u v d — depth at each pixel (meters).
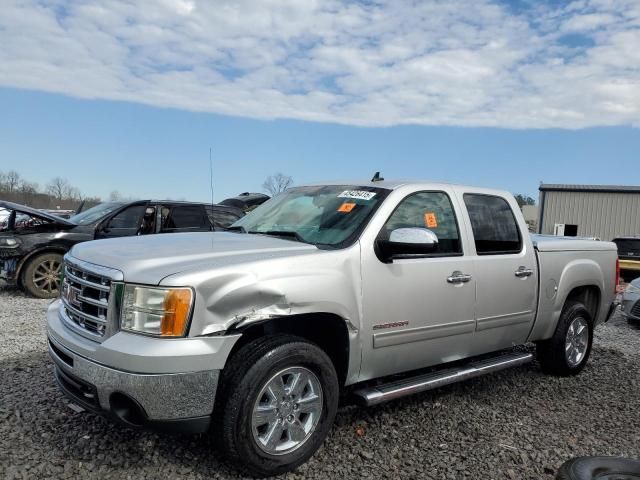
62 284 3.82
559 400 5.05
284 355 3.24
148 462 3.40
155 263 3.19
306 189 4.86
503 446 3.97
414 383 4.09
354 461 3.61
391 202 4.07
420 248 3.70
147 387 2.91
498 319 4.73
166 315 2.97
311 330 3.73
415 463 3.64
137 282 3.05
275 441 3.28
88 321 3.30
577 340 5.84
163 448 3.57
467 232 4.54
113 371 2.96
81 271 3.45
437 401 4.80
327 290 3.47
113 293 3.10
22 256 9.01
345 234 3.86
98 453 3.46
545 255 5.27
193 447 3.61
